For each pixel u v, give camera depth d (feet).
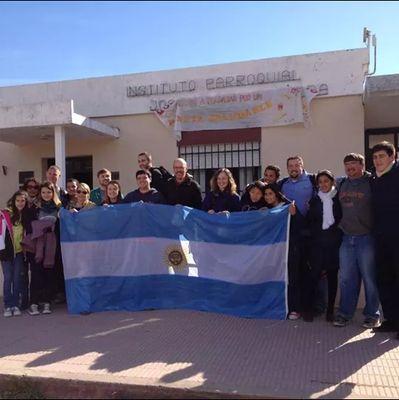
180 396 14.03
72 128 36.14
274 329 19.47
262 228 21.61
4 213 23.34
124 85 40.27
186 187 24.14
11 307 23.21
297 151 36.78
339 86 35.91
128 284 23.36
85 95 41.14
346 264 19.48
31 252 23.26
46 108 34.47
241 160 38.09
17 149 43.21
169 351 17.22
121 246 23.49
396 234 17.95
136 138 40.22
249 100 37.32
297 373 15.14
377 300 19.43
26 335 19.72
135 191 24.72
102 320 21.57
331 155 36.24
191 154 39.11
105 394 14.56
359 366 15.66
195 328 19.77
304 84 36.60
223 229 22.27
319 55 36.29
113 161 40.81
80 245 23.58
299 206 21.62
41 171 42.80
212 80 38.27
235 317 21.25
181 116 38.73
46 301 23.40
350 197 19.27
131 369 15.64
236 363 15.99
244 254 21.89
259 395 13.64
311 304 20.63
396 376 14.89
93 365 16.11
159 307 22.94
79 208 24.63
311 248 20.48
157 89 39.45
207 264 22.57
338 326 19.61
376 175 18.62
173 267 23.07
